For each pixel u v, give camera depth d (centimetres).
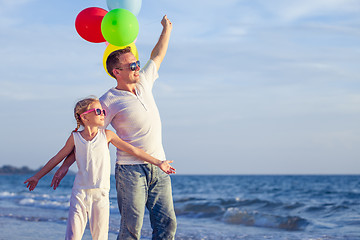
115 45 346
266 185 4047
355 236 666
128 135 331
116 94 332
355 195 1969
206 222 905
